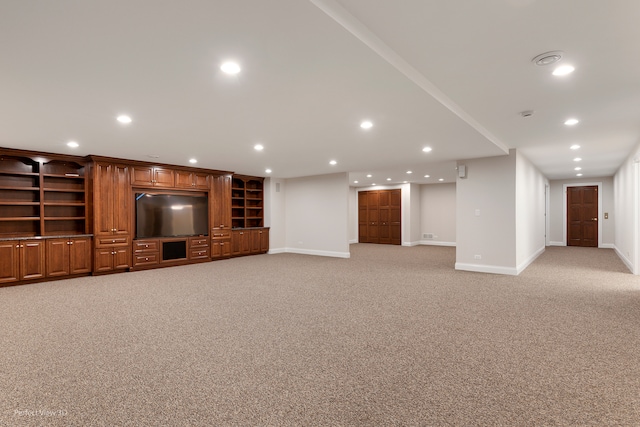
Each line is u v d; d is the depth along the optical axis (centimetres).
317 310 398
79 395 214
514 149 607
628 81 304
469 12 201
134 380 234
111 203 644
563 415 193
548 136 517
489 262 637
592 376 238
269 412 197
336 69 256
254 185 989
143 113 364
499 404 204
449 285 531
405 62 267
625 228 742
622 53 252
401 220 1188
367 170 847
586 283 540
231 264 761
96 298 456
